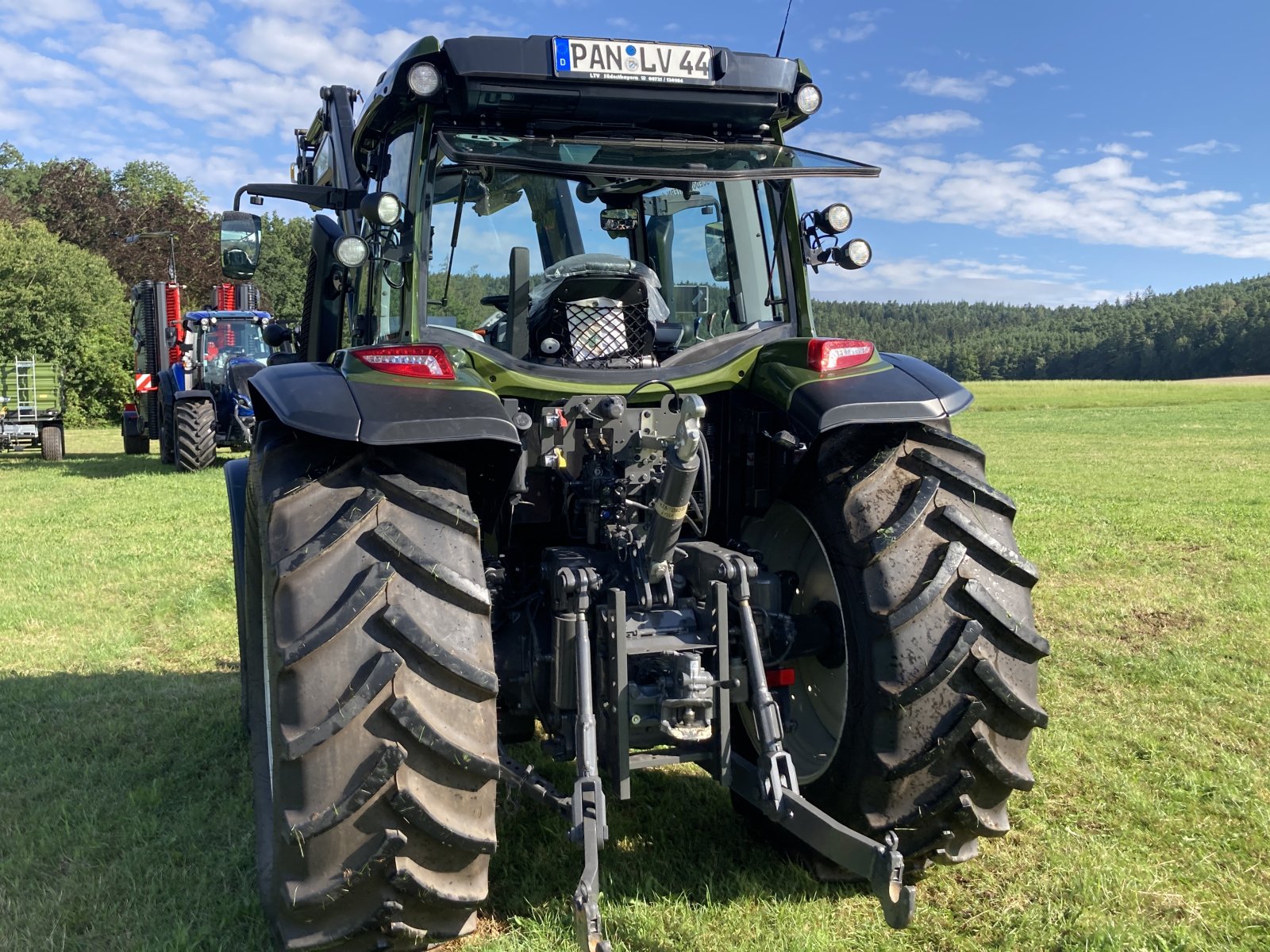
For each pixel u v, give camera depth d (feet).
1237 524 32.48
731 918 9.00
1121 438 79.77
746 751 10.78
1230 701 15.07
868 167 9.71
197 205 203.62
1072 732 13.73
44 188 189.57
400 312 9.68
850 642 8.84
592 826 7.55
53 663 18.62
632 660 8.90
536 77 9.14
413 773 7.22
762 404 10.17
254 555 10.54
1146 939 8.61
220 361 57.16
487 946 8.56
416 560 7.41
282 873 7.50
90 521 36.37
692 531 10.34
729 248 10.95
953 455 9.31
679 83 9.52
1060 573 25.17
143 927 9.20
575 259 10.21
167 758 13.43
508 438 7.79
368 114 10.67
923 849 8.94
